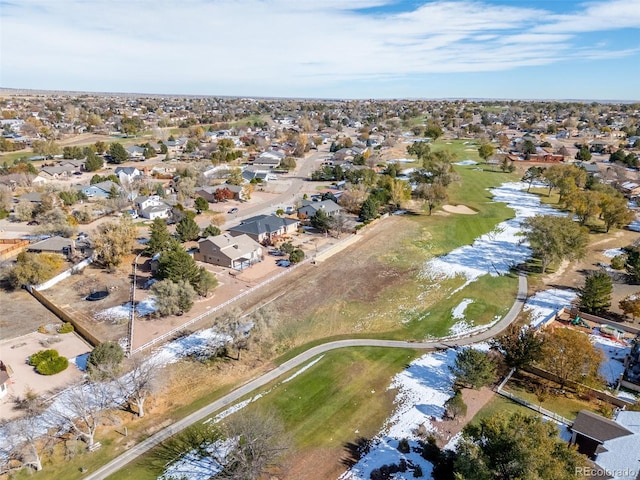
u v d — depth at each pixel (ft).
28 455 111.55
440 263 242.99
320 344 165.99
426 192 330.54
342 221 284.00
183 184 377.71
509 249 263.49
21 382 141.90
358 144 621.31
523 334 150.30
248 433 107.96
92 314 185.88
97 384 131.75
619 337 166.50
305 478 105.70
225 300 198.18
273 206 359.87
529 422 92.07
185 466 109.40
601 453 95.04
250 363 153.58
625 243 268.82
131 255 252.01
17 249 250.98
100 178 399.85
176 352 158.40
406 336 171.94
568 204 311.47
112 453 113.50
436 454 110.11
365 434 120.16
